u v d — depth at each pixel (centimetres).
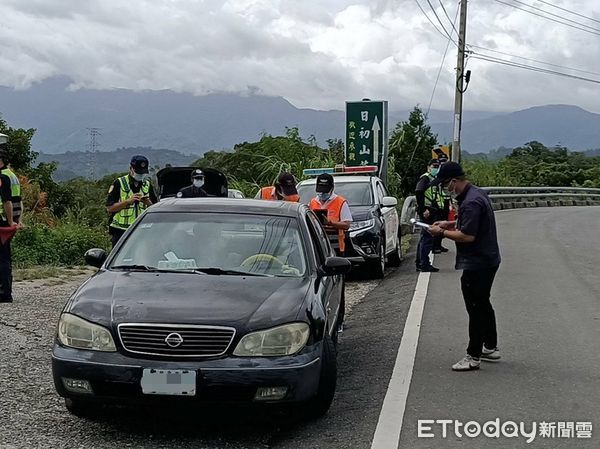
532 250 1183
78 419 409
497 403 439
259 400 371
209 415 420
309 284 434
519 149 4334
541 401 443
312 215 538
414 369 510
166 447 374
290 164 1491
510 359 535
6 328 617
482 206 497
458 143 2069
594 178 3391
